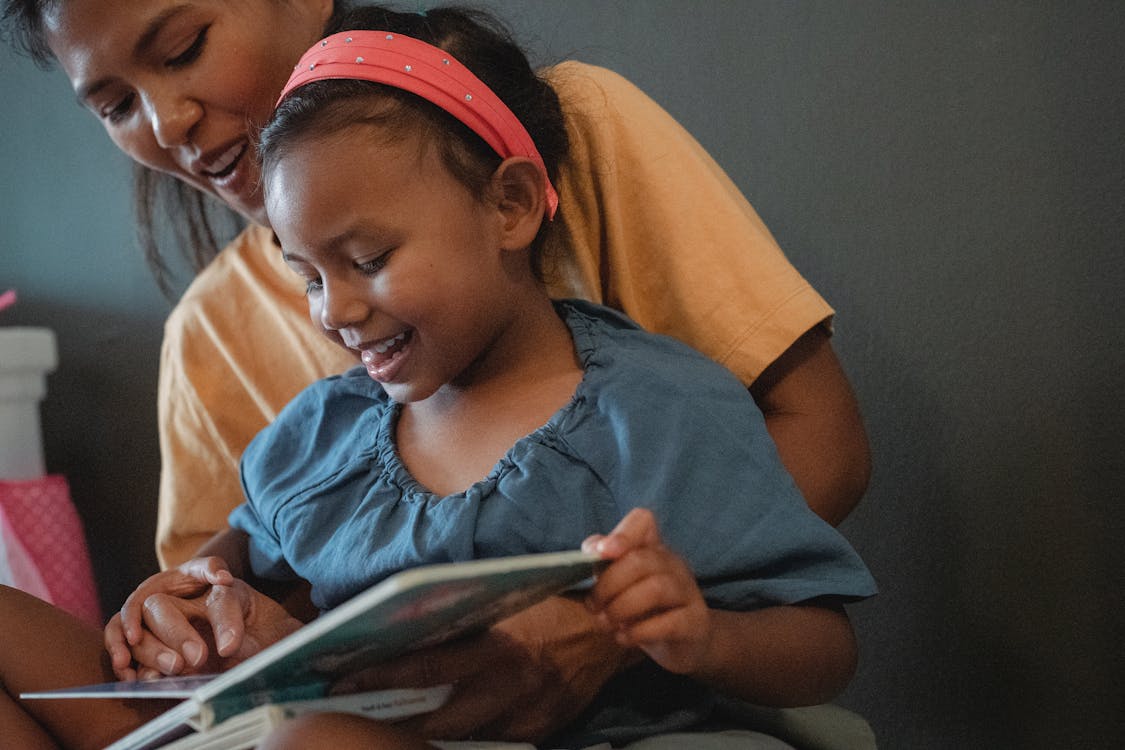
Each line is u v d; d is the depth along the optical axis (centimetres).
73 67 118
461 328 96
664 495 92
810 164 146
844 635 93
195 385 142
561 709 89
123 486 215
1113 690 131
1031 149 133
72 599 195
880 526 143
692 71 153
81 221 215
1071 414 132
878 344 143
